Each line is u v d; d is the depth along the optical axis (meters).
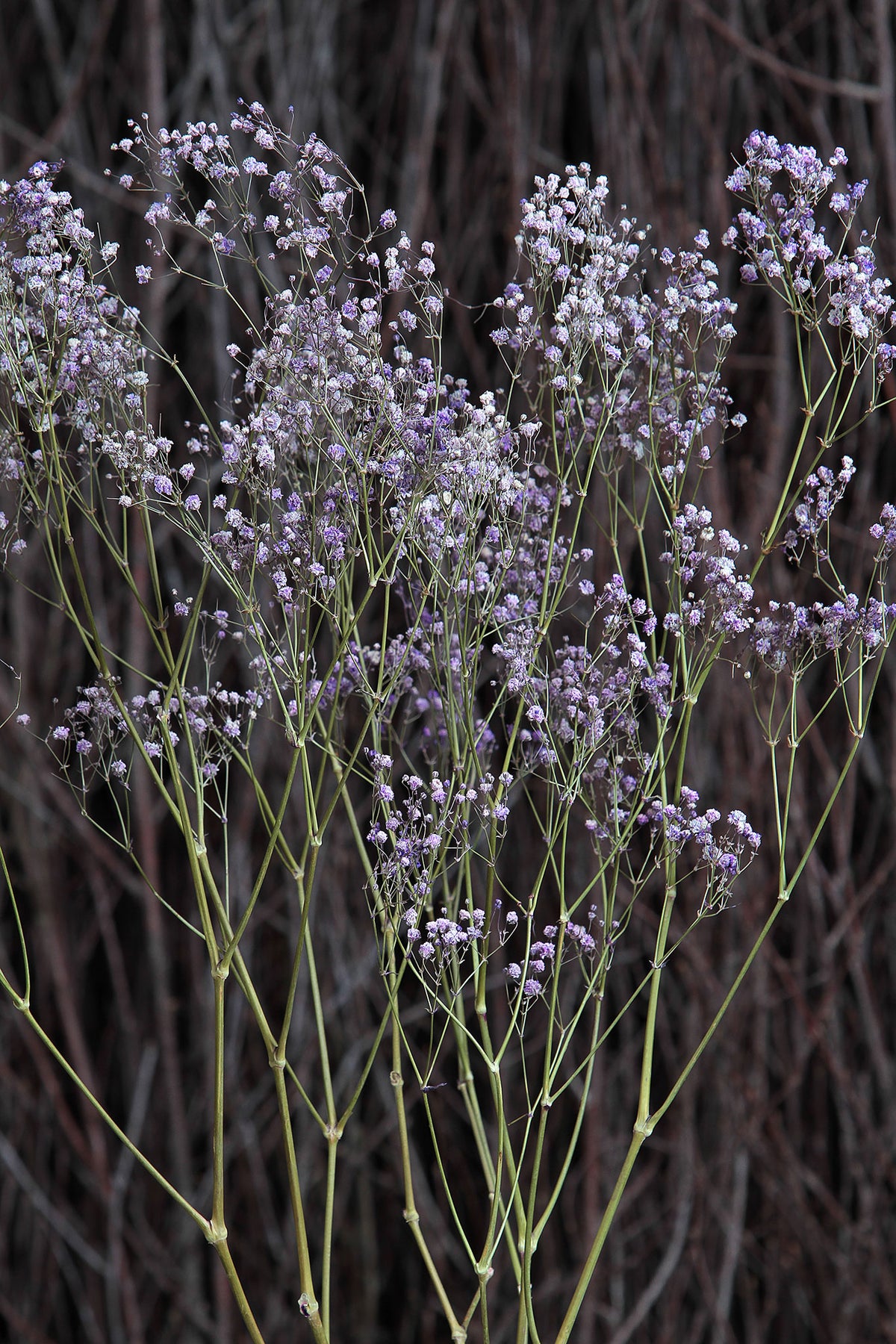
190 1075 1.77
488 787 1.32
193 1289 1.73
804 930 1.71
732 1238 1.70
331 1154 1.32
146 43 1.69
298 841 1.68
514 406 1.68
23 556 1.71
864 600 1.68
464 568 1.32
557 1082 1.68
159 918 1.72
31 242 1.30
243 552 1.31
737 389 1.71
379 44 1.75
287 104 1.70
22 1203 1.77
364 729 1.31
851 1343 1.71
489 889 1.32
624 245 1.32
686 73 1.69
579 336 1.31
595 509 1.63
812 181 1.31
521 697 1.32
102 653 1.35
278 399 1.31
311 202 1.43
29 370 1.31
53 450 1.30
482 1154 1.36
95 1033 1.80
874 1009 1.74
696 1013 1.69
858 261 1.31
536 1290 1.69
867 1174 1.73
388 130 1.74
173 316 1.73
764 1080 1.71
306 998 1.71
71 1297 1.79
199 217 1.32
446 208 1.73
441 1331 1.72
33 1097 1.77
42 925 1.74
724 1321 1.69
